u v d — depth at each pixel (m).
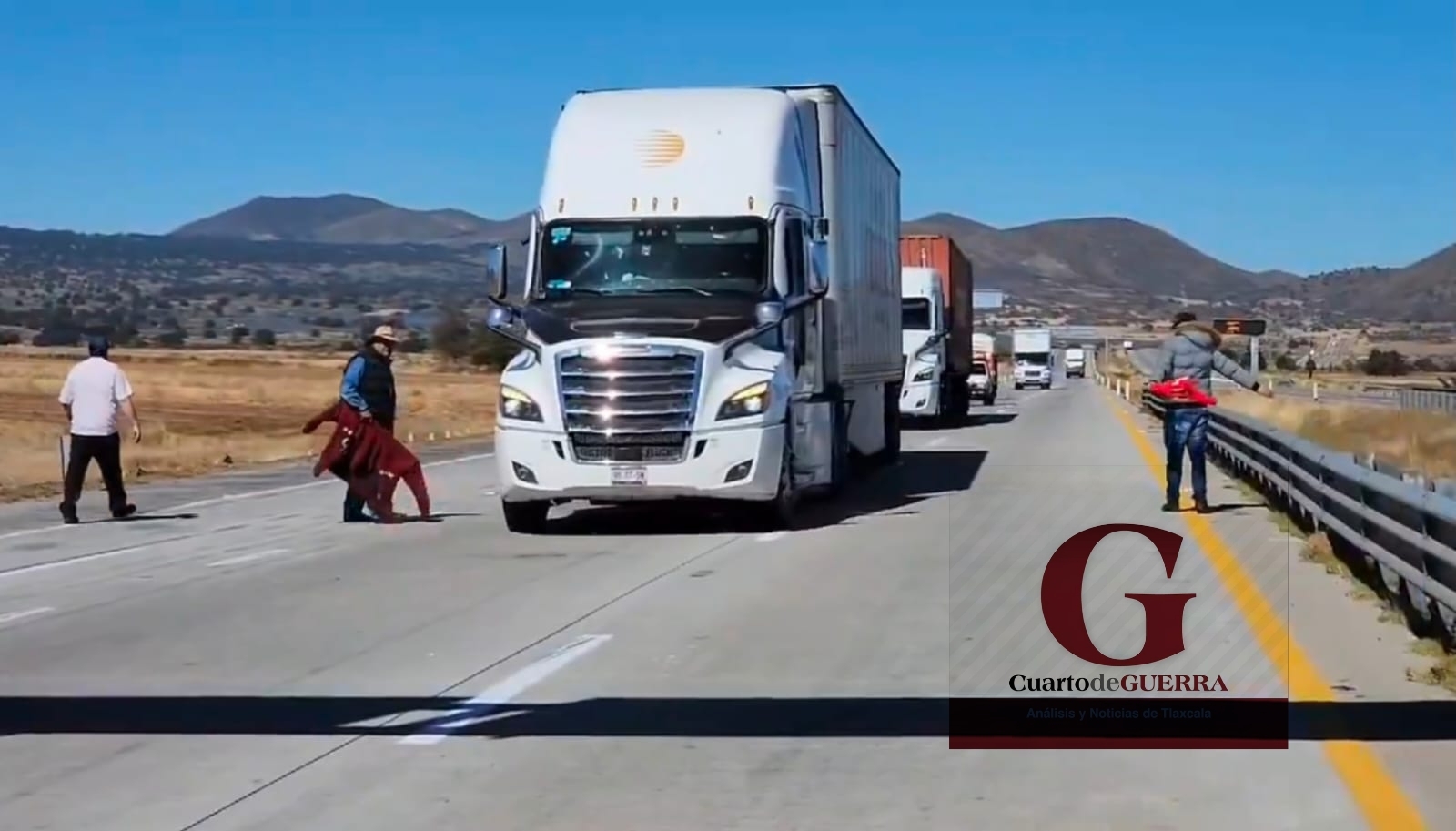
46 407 65.38
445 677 10.86
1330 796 7.94
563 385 18.17
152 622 13.31
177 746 9.07
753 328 18.48
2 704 10.16
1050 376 106.12
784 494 18.98
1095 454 33.22
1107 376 106.94
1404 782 8.17
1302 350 158.50
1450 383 78.25
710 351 18.08
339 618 13.32
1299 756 8.67
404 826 7.54
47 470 33.03
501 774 8.45
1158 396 20.61
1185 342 20.50
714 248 19.41
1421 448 33.41
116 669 11.29
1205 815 7.66
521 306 19.31
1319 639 11.80
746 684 10.55
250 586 15.23
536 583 15.09
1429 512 11.01
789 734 9.24
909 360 43.75
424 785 8.25
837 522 20.14
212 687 10.63
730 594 14.24
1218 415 28.64
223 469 33.28
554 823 7.57
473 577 15.60
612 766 8.57
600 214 19.66
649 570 15.91
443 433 48.56
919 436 41.66
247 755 8.89
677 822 7.57
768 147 19.86
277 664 11.38
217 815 7.75
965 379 51.03
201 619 13.39
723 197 19.59
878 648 11.69
